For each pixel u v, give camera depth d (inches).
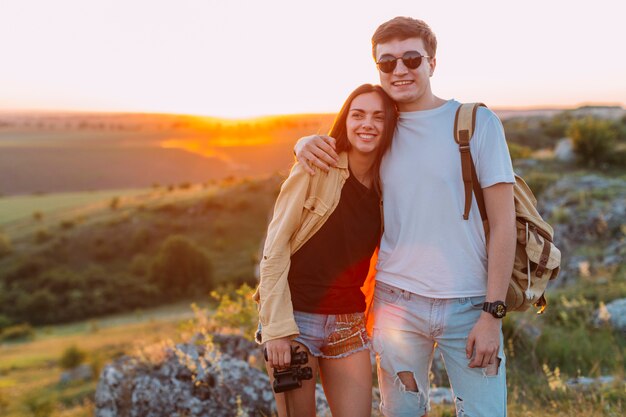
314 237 98.1
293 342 98.0
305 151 96.0
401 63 95.9
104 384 188.7
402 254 99.0
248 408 169.5
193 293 2546.8
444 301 96.6
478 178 94.3
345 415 99.4
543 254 94.2
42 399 770.2
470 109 95.6
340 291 99.0
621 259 405.1
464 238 95.3
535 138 1973.4
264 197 3476.9
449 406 167.5
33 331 2071.9
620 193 572.4
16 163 5762.8
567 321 273.6
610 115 2276.1
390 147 99.0
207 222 3297.2
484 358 92.3
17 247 3149.6
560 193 642.2
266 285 95.8
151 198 3961.6
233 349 214.4
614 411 151.5
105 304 2432.3
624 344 243.6
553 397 181.3
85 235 3233.3
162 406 176.1
